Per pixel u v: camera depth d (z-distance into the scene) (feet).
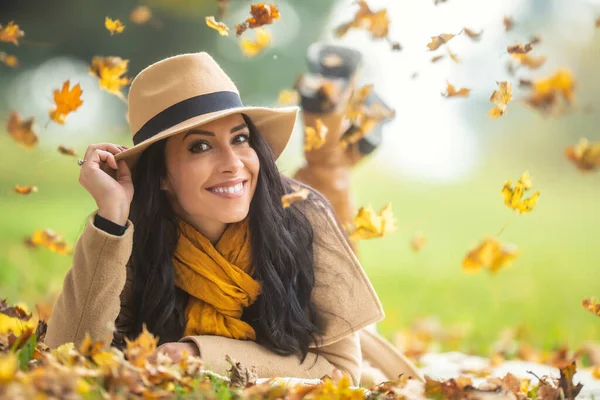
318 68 19.11
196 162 12.37
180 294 13.12
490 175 79.77
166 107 12.51
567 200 66.23
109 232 12.04
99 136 75.41
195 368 11.35
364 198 63.31
